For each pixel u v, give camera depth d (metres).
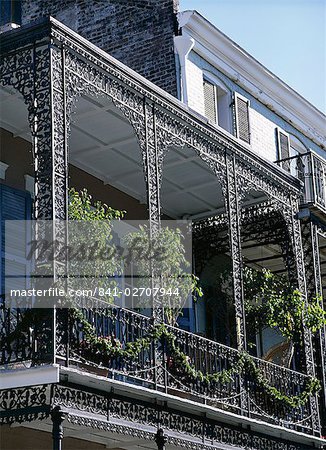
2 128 14.10
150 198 13.00
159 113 13.52
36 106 11.56
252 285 16.64
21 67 11.80
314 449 15.76
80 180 15.66
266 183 16.02
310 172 17.53
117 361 11.96
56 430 10.73
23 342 10.99
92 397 11.52
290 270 16.48
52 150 11.30
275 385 15.01
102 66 12.42
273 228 17.48
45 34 11.72
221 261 18.30
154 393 12.18
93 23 18.44
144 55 17.77
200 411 13.39
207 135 14.44
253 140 19.11
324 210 17.36
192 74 17.59
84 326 11.27
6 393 11.05
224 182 14.79
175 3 17.78
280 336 18.77
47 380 10.61
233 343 16.59
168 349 12.97
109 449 14.16
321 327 16.88
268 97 19.81
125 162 15.64
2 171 13.94
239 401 13.95
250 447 14.48
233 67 18.78
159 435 12.45
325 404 16.48
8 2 18.66
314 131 21.36
